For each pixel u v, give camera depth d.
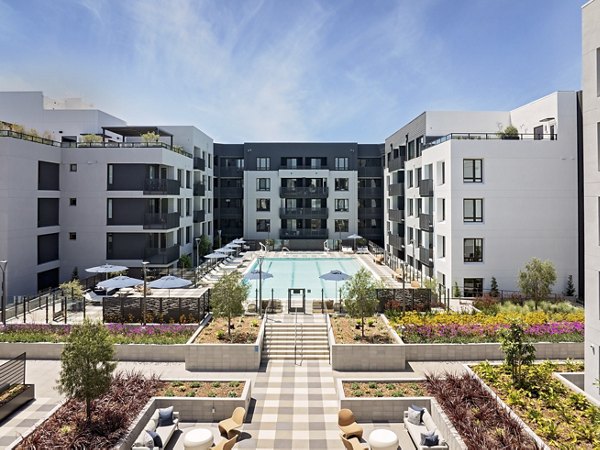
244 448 11.29
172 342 17.61
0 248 25.00
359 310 18.22
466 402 11.99
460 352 17.27
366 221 53.16
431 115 32.03
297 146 52.03
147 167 31.00
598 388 12.57
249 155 51.94
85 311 22.23
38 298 23.31
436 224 28.58
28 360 17.23
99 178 30.62
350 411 11.95
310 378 15.77
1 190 25.09
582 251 25.84
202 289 28.50
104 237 30.72
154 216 30.86
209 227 47.91
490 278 25.88
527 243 25.86
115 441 10.40
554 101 26.19
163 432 11.48
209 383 14.12
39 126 36.16
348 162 52.16
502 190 25.78
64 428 10.70
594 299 12.98
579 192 25.83
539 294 21.77
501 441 9.91
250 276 24.94
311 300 25.42
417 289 21.98
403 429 12.30
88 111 36.12
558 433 10.10
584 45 13.12
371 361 16.52
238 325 19.53
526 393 12.13
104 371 11.13
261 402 13.89
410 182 37.34
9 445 10.99
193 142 40.47
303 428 12.31
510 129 27.05
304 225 52.19
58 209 30.56
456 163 25.81
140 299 20.38
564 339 17.47
